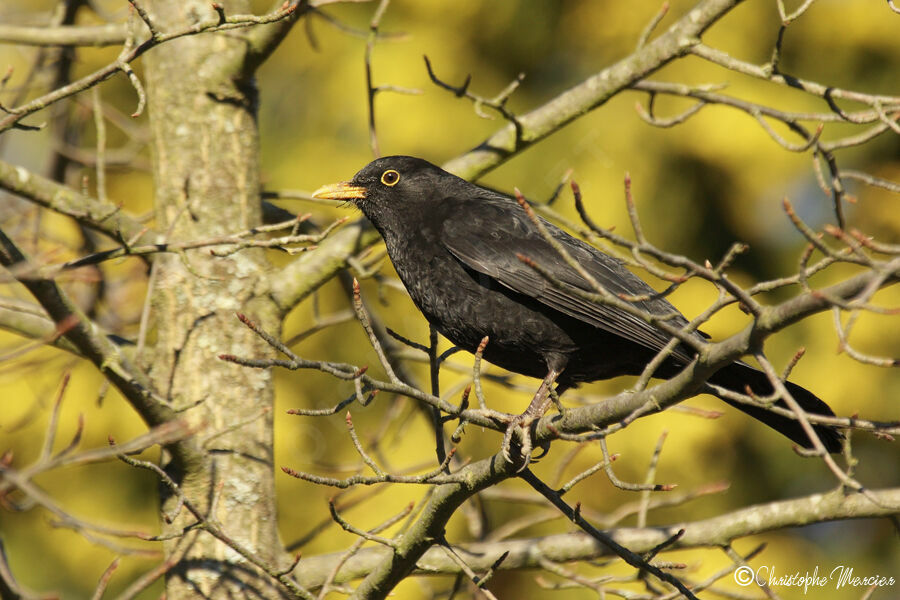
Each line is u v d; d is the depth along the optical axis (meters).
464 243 8.98
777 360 19.56
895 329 18.98
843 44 19.78
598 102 9.88
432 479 6.37
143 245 8.23
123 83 19.64
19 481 5.77
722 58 9.23
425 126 18.94
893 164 19.44
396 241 9.52
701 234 20.56
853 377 19.14
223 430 8.59
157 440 6.57
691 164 19.72
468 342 9.24
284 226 8.03
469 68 19.67
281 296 9.60
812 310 5.21
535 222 5.34
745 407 7.96
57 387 12.51
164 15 9.78
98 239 12.87
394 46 19.34
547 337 8.77
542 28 19.66
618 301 5.45
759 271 20.86
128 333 13.42
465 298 9.00
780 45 8.70
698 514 18.86
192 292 9.37
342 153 19.19
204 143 9.66
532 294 8.65
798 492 21.00
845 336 4.80
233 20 6.99
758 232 20.64
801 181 20.06
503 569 8.99
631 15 19.27
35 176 8.35
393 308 17.91
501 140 10.06
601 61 20.02
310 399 18.58
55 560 17.91
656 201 19.53
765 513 8.64
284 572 7.16
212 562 8.90
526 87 20.17
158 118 9.77
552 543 8.98
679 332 5.77
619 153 19.23
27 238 11.90
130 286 13.77
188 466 8.95
